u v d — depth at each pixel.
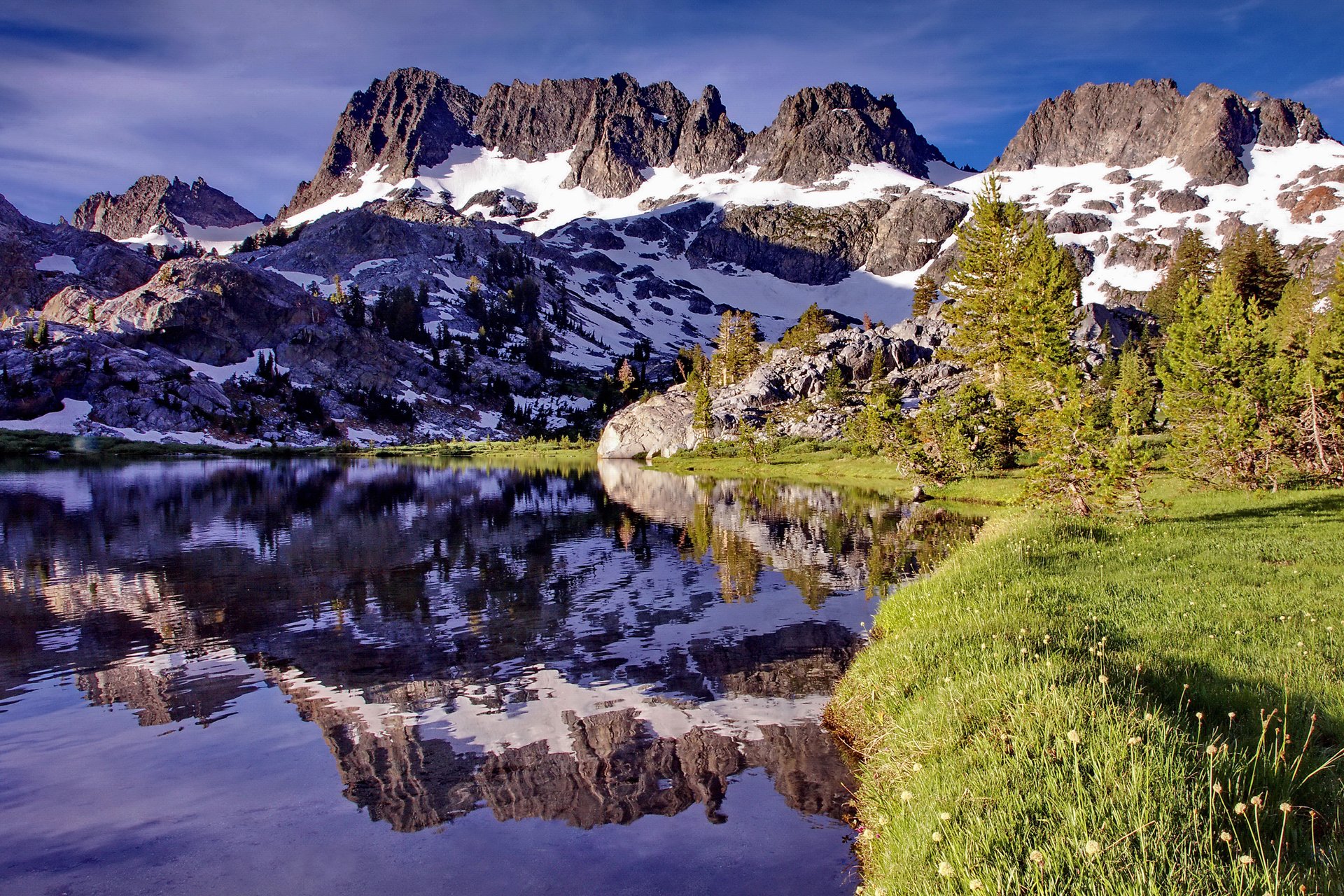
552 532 33.06
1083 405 27.19
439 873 7.41
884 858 6.47
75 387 118.00
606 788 9.21
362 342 172.12
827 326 124.81
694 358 138.50
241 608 19.28
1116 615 12.16
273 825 8.50
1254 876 4.71
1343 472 31.09
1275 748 6.73
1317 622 10.84
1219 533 20.11
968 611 13.12
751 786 9.16
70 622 17.89
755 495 50.34
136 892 7.18
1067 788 6.16
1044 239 64.19
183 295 147.38
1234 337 32.81
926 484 52.44
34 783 9.62
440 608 19.11
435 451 132.75
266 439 128.00
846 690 11.70
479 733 11.08
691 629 16.78
